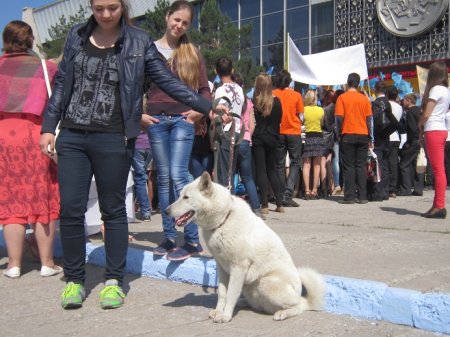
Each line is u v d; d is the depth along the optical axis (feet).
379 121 31.68
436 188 24.09
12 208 15.83
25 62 15.64
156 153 15.08
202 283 14.40
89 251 17.56
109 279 13.24
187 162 15.07
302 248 17.29
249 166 24.03
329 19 73.77
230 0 85.30
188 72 14.87
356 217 24.82
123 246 13.30
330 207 29.12
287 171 33.04
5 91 15.33
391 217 24.64
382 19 65.82
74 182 12.89
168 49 15.34
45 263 16.20
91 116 12.62
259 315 11.94
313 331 10.69
